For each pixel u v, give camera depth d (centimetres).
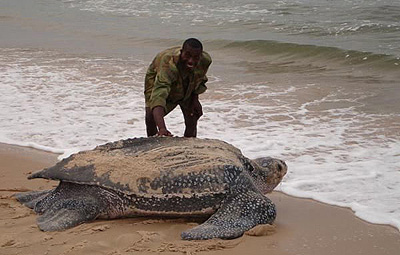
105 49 1388
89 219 511
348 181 599
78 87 968
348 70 1121
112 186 511
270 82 1013
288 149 684
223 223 491
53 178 524
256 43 1359
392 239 495
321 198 569
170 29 1656
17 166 649
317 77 1060
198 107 590
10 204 545
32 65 1165
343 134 731
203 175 505
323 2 2052
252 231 488
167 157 520
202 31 1602
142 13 1972
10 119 802
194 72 557
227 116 804
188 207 506
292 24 1642
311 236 498
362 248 481
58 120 796
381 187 585
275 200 571
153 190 504
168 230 497
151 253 463
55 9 2180
